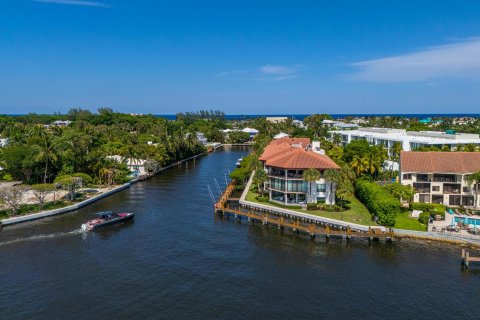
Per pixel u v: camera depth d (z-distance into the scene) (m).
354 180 89.88
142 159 135.00
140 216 76.75
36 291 44.66
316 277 48.81
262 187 93.75
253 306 41.56
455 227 62.53
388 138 126.00
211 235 65.62
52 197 89.19
